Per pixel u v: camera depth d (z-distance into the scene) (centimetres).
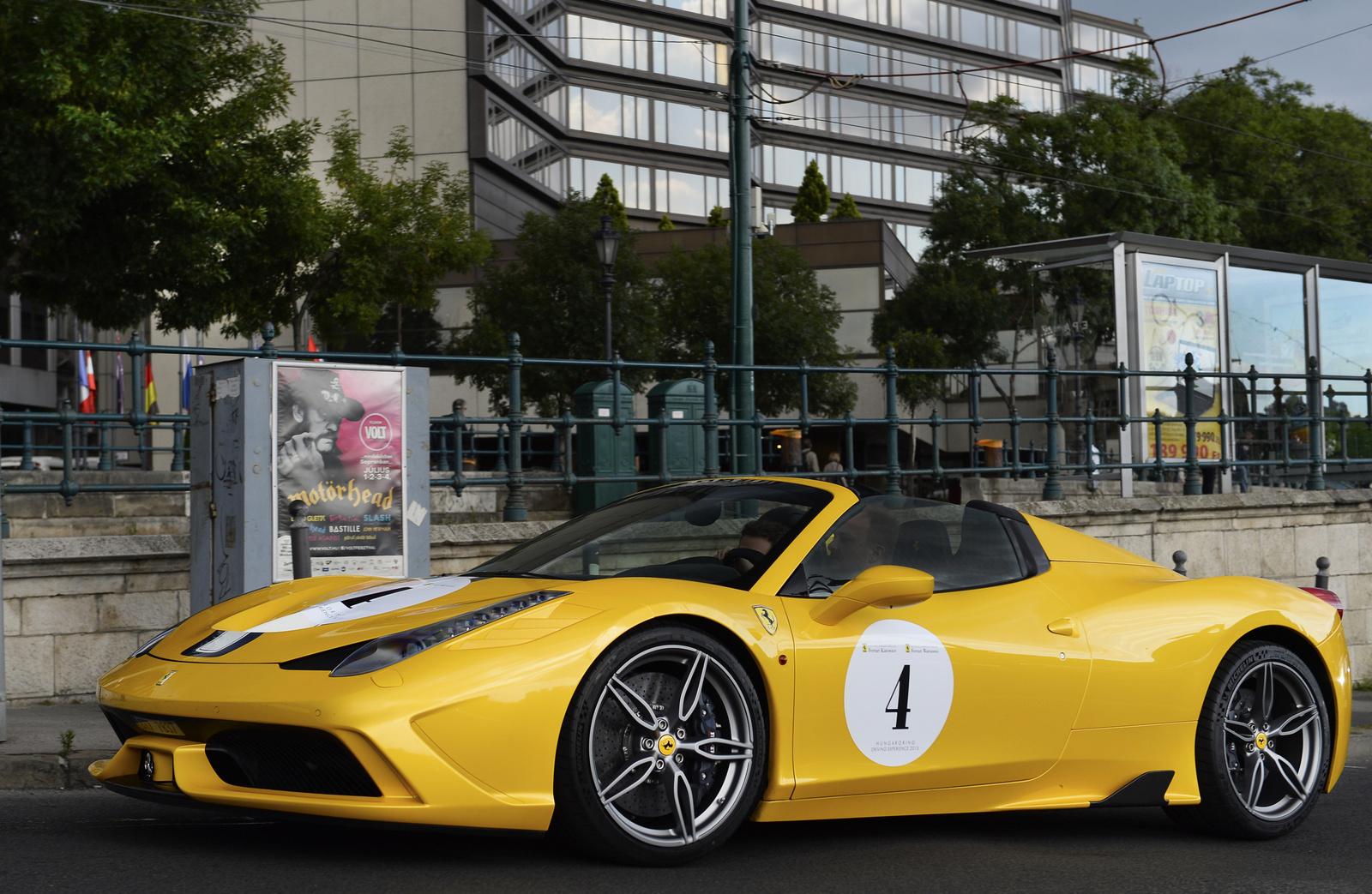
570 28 5775
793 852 420
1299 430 1490
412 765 339
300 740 348
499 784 351
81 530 1144
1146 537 1124
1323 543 1236
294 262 2325
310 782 354
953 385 3466
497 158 4631
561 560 449
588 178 5825
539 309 3139
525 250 3247
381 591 434
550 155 5419
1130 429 1362
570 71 5769
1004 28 7344
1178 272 1400
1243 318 1454
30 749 521
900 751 418
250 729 351
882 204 6888
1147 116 3588
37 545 708
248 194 2145
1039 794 452
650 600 385
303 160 2255
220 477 670
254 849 392
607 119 5925
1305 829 507
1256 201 3738
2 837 410
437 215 2586
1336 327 1531
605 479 945
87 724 605
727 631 393
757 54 6462
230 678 362
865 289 4409
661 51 6116
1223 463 1238
